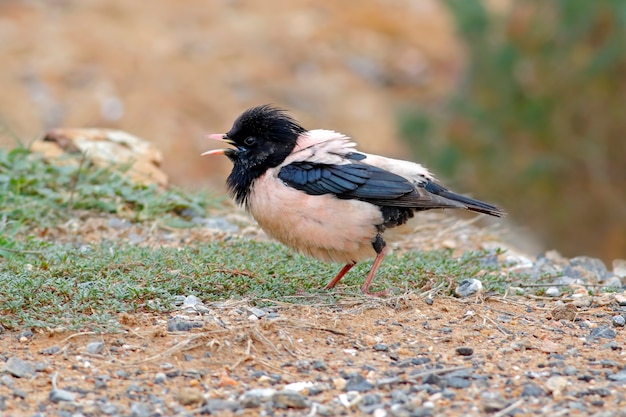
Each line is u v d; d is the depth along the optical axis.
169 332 9.63
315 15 33.69
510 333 10.03
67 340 9.40
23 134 24.58
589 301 11.09
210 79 29.06
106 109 26.91
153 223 14.09
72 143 15.99
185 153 26.02
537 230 20.98
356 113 29.23
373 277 11.26
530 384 8.69
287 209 10.79
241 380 8.80
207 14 32.75
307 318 10.16
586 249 21.11
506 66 20.73
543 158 20.78
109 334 9.55
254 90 29.23
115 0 32.47
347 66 31.31
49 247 12.17
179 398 8.30
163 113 27.16
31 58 28.44
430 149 21.20
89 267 11.01
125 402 8.30
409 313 10.48
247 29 32.28
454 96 21.56
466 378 8.83
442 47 33.12
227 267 11.38
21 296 10.05
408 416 8.02
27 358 9.04
